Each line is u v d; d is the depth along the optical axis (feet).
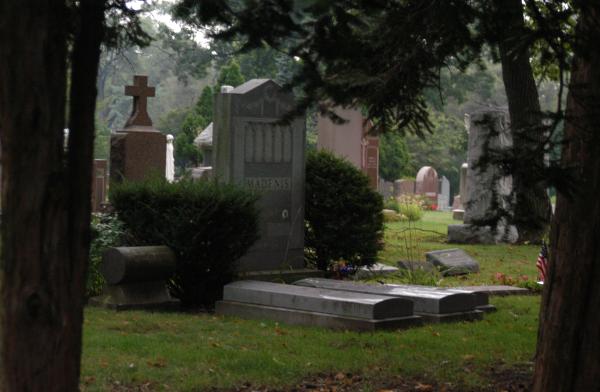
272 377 25.21
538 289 46.85
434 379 25.95
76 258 14.39
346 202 49.01
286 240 46.62
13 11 13.58
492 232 20.18
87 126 14.55
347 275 48.93
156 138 64.49
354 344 30.22
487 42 21.95
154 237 39.45
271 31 19.19
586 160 20.56
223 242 39.86
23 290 13.85
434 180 161.58
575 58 19.93
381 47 24.95
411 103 27.27
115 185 41.81
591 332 20.95
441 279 48.55
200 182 40.98
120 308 36.81
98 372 24.82
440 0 21.26
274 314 35.40
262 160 45.68
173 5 19.61
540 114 19.03
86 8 14.64
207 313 37.86
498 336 32.71
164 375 24.90
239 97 44.65
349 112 85.10
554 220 21.50
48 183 13.88
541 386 21.45
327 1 16.88
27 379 13.91
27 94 13.65
